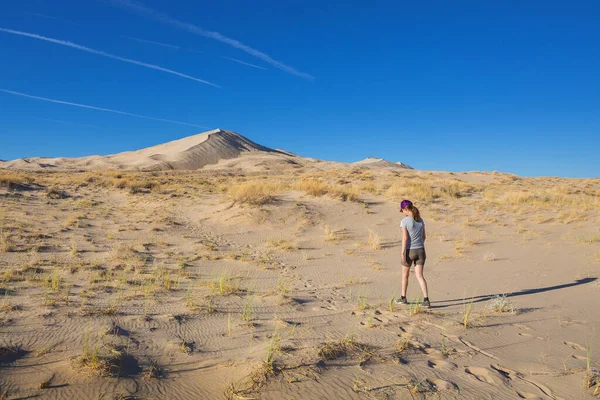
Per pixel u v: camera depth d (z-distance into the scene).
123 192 25.02
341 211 18.42
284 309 6.53
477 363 4.34
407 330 5.48
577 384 3.84
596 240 13.72
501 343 5.02
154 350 4.41
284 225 16.22
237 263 10.57
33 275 7.71
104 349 4.20
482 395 3.58
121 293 6.94
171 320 5.59
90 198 22.16
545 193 26.05
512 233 15.45
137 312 5.88
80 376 3.55
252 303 6.81
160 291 7.25
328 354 4.29
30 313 5.41
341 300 7.32
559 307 6.80
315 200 20.00
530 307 6.80
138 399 3.29
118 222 15.56
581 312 6.48
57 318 5.27
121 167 98.38
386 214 18.45
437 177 41.41
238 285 8.09
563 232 15.41
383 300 7.34
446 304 7.07
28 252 9.86
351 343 4.68
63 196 21.88
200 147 124.25
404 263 7.03
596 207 20.41
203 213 18.44
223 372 3.87
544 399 3.56
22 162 102.75
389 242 13.97
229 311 6.23
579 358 4.54
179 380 3.70
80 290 6.94
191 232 14.84
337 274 9.77
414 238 6.95
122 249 10.98
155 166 102.25
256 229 15.67
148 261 9.98
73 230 13.34
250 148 141.12
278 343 4.62
